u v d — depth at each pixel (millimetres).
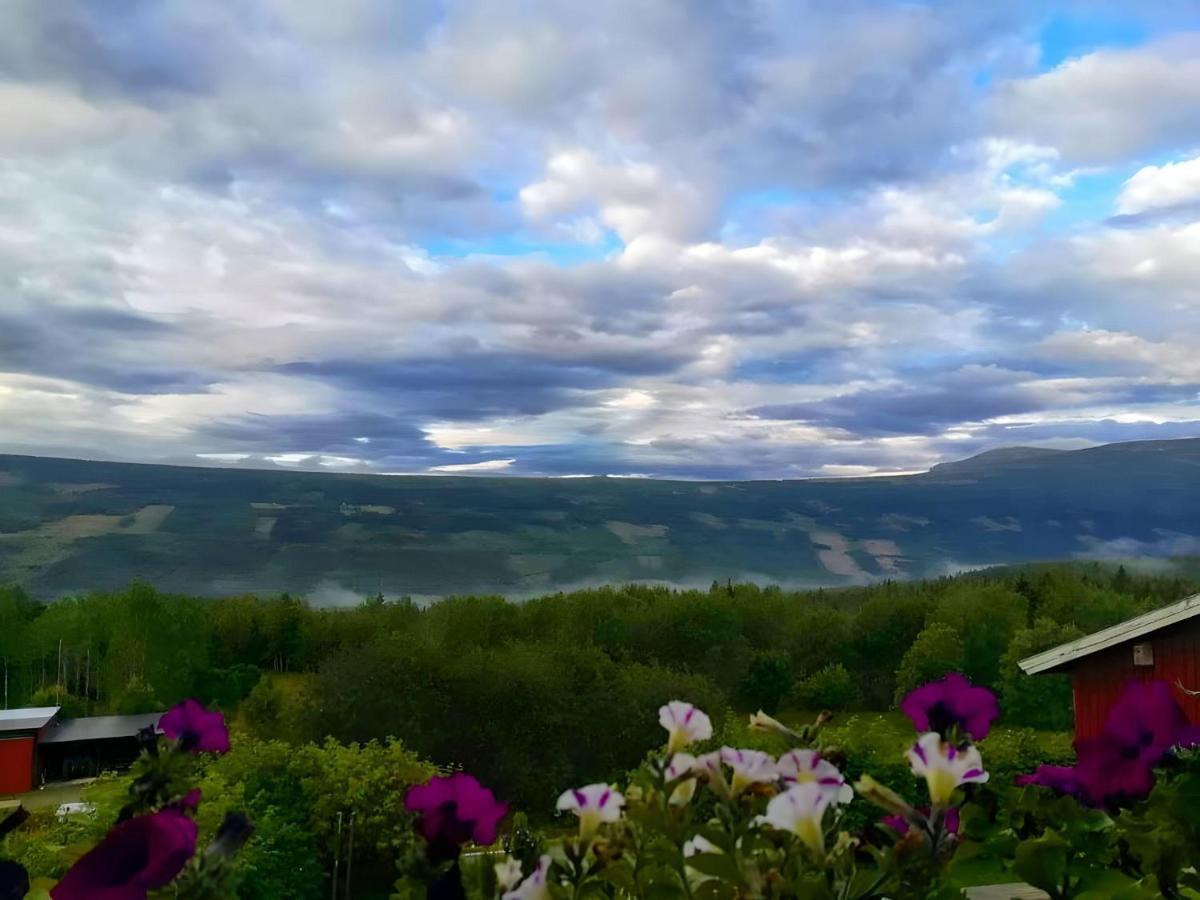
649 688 40594
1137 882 1729
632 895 1531
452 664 39031
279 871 15758
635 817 1527
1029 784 2016
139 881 1365
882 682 64625
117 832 1443
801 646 65750
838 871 1410
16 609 67625
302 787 19219
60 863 1929
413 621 66875
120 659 63312
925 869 1384
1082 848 1906
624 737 39250
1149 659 16547
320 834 18047
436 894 1562
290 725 38312
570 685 39594
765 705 59438
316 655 68250
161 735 1841
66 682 66625
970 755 1438
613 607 63531
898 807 1425
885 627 65125
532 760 37500
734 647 61344
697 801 1666
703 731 1673
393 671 38500
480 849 1668
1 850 1714
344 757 19375
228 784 15406
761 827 1495
